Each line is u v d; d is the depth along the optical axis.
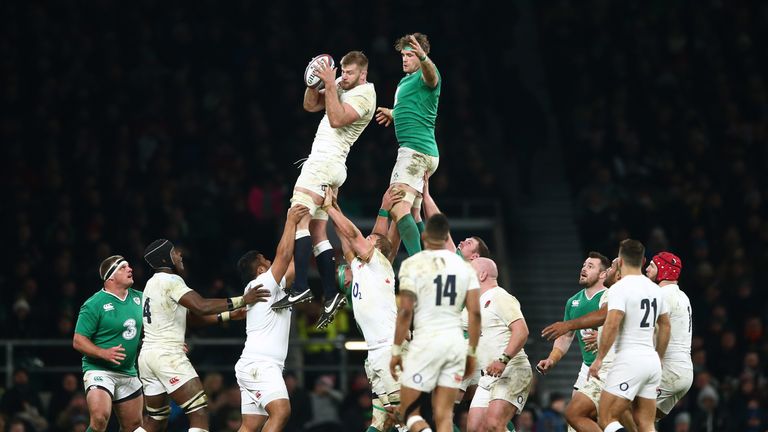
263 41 95.19
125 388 49.31
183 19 94.69
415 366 40.78
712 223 84.50
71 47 91.75
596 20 101.00
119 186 80.81
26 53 90.88
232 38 93.88
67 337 70.38
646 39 99.62
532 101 89.94
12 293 73.44
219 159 84.75
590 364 48.56
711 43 101.56
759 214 86.44
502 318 47.88
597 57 97.94
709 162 90.25
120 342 48.56
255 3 96.62
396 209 45.88
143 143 85.69
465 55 96.44
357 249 44.38
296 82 92.31
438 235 41.25
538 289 85.06
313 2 98.25
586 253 83.19
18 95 88.62
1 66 89.12
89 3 94.62
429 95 45.97
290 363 74.88
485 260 48.62
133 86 90.00
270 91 90.75
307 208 44.88
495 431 48.06
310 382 73.50
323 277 46.06
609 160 89.69
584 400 48.12
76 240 78.25
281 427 45.91
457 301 41.06
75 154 84.00
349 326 76.50
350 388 70.94
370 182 85.25
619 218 83.06
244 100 90.31
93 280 73.25
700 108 96.44
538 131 89.44
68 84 89.12
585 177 88.56
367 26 96.88
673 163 89.81
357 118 44.53
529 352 78.88
